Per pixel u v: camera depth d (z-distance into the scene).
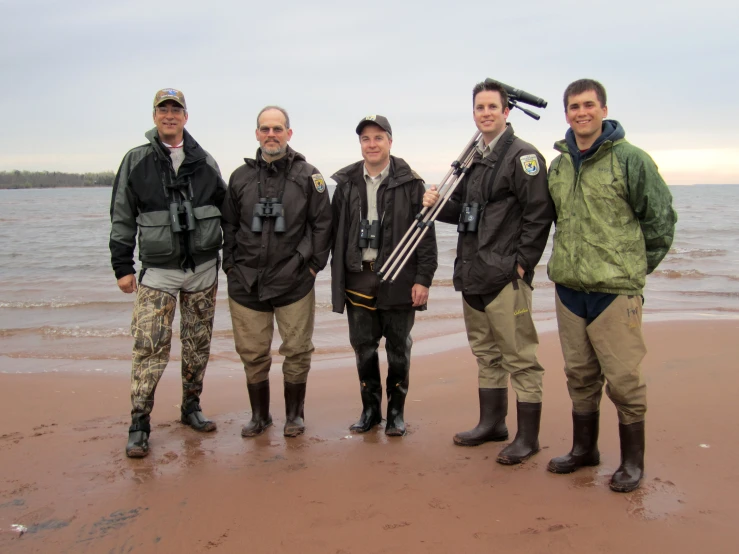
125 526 3.11
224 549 2.89
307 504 3.30
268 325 4.33
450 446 4.11
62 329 8.95
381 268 3.99
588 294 3.35
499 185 3.71
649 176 3.17
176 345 7.89
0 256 19.14
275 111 4.07
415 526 3.05
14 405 5.21
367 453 4.01
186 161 4.11
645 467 3.64
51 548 2.92
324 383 5.94
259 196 4.14
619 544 2.84
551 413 4.72
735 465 3.64
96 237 25.69
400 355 4.29
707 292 11.69
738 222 32.56
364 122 3.96
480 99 3.74
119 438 4.37
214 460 3.93
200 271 4.28
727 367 5.75
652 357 6.23
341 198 4.22
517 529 2.99
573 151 3.38
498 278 3.73
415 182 4.13
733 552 2.76
